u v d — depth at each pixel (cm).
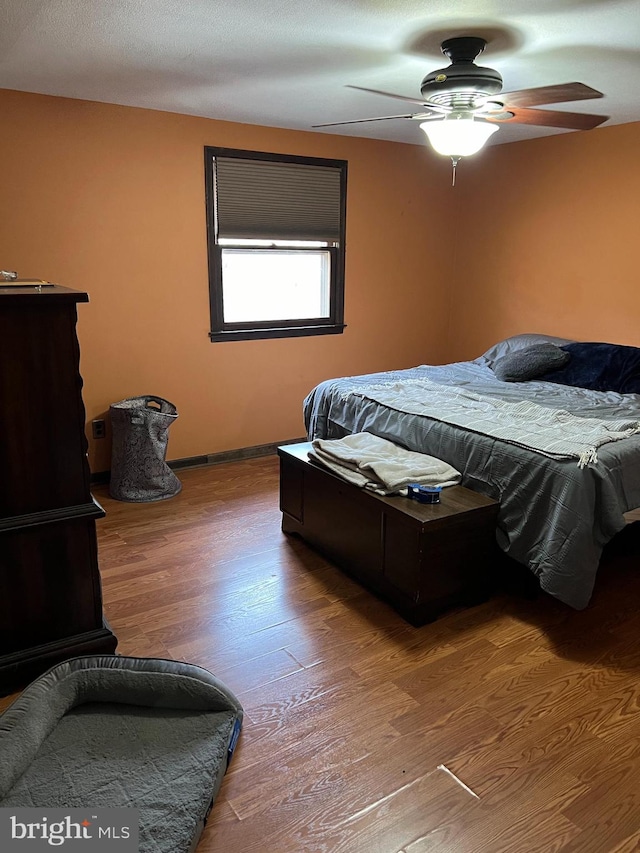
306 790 166
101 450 389
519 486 246
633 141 386
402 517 238
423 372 405
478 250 503
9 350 185
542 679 211
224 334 418
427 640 234
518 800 163
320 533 296
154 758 171
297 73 288
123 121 354
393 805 161
